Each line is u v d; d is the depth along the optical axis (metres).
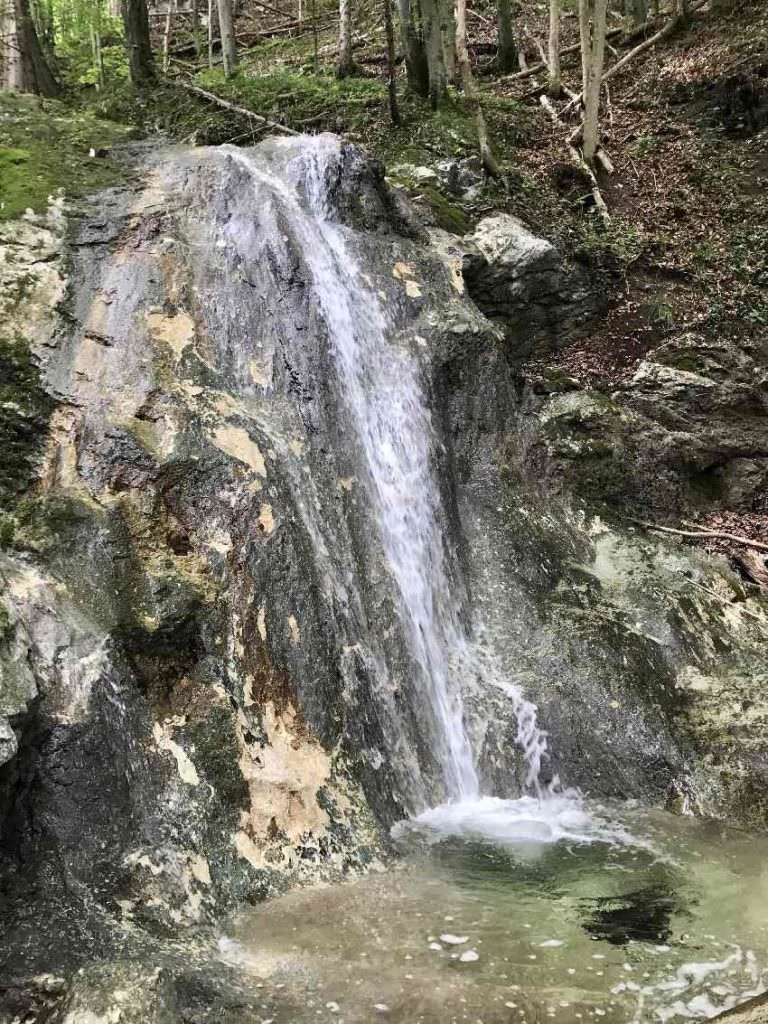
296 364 7.21
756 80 14.39
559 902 4.72
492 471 8.38
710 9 16.95
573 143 13.97
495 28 19.80
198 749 4.86
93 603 5.02
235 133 12.59
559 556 8.12
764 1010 3.67
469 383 8.62
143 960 3.75
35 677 4.30
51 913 3.85
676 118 14.84
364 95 13.64
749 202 13.00
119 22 16.14
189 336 6.93
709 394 10.20
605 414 9.54
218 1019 3.51
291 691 5.48
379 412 7.66
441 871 5.07
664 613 7.69
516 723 6.60
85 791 4.27
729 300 11.52
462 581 7.57
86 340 6.66
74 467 5.82
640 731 6.53
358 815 5.29
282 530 5.92
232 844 4.67
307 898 4.61
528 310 10.84
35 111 10.17
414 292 8.77
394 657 6.42
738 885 4.98
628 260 11.73
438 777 6.20
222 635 5.36
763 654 7.64
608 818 5.97
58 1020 3.34
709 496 9.98
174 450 5.91
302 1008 3.67
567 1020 3.68
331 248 8.40
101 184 8.43
